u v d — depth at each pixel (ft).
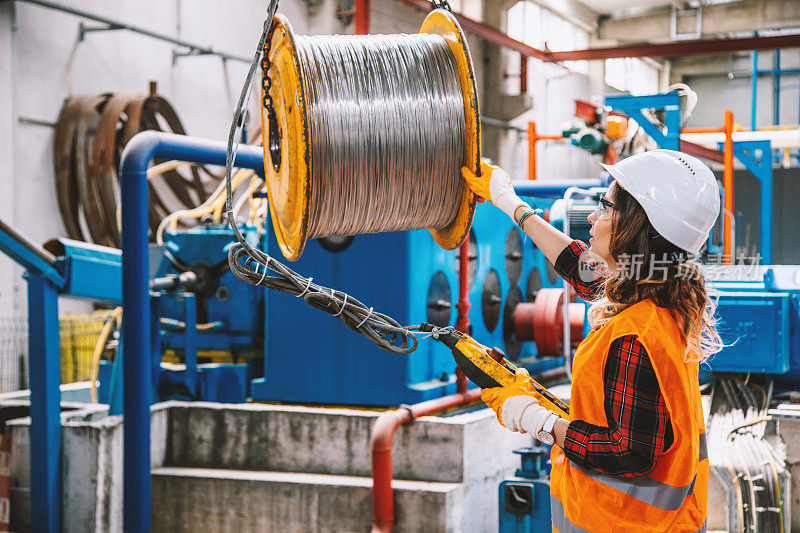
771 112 75.66
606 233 5.90
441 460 13.80
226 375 15.96
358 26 42.27
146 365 12.90
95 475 14.12
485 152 57.82
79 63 32.89
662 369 5.31
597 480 5.62
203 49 37.58
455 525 13.38
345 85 6.06
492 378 6.22
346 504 13.62
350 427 14.34
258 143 39.58
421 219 6.53
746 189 43.09
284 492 13.96
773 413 14.29
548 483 12.17
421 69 6.37
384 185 6.18
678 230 5.52
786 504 13.42
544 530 12.15
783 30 72.28
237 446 14.99
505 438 15.62
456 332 6.50
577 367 5.70
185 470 14.84
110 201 31.35
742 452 13.47
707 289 6.01
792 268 16.55
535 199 19.93
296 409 14.80
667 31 69.51
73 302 32.27
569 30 70.28
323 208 6.04
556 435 5.69
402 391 15.05
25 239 13.29
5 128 29.76
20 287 30.27
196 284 17.26
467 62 6.41
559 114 68.59
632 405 5.27
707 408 15.70
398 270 15.02
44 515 14.03
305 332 15.80
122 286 12.87
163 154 13.24
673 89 18.57
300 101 5.49
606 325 5.61
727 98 78.43
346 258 15.38
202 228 18.16
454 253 16.79
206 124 39.17
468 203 6.55
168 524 14.62
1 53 29.58
